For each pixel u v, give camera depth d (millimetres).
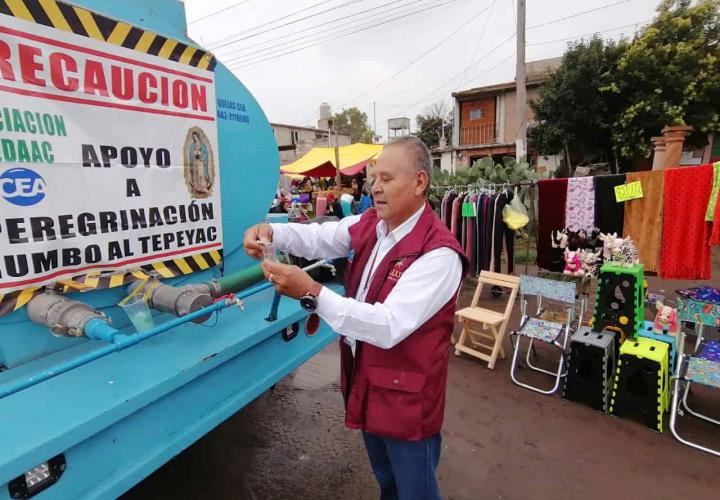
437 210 7051
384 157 1504
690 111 14070
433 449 1669
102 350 1261
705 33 13703
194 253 2072
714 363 2973
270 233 1793
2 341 1445
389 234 1611
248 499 2359
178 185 1940
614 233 4445
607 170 14727
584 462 2689
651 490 2449
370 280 1621
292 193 16359
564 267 4855
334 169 14602
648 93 14133
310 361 4145
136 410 1339
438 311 1512
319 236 1951
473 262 5859
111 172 1641
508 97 20484
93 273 1625
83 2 1546
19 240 1381
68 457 1190
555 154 17188
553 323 3797
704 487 2475
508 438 2934
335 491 2422
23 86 1342
